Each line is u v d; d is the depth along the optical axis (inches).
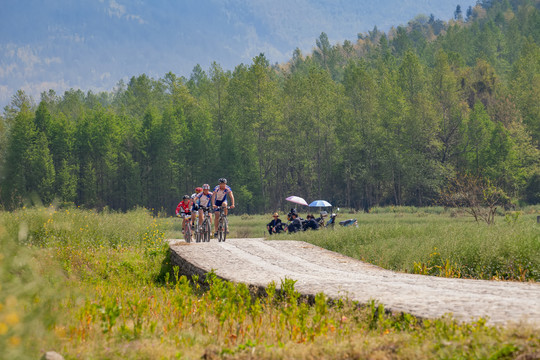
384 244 575.5
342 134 3154.5
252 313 253.3
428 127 2950.3
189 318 276.5
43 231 589.9
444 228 633.0
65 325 236.4
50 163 3171.8
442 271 462.0
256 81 3211.1
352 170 3230.8
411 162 2913.4
